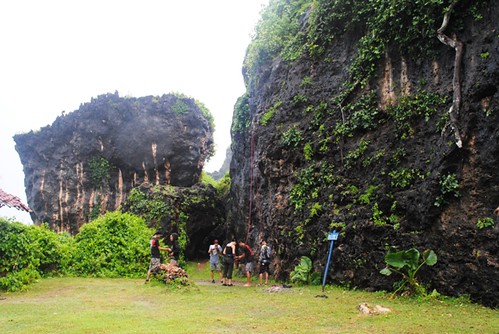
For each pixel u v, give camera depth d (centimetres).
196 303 1030
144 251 1797
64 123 2709
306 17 1692
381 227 1170
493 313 834
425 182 1070
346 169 1341
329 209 1366
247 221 1931
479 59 977
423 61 1163
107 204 2603
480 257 933
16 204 1374
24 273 1359
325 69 1520
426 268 1043
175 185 2641
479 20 998
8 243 1388
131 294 1188
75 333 694
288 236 1527
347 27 1444
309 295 1123
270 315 858
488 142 945
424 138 1124
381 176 1216
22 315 866
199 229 2444
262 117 1755
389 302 970
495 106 935
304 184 1477
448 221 1012
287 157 1595
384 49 1274
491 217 929
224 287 1394
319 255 1382
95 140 2636
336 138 1397
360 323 761
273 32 1852
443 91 1091
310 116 1537
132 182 2620
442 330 695
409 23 1177
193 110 2738
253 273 1756
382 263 1152
